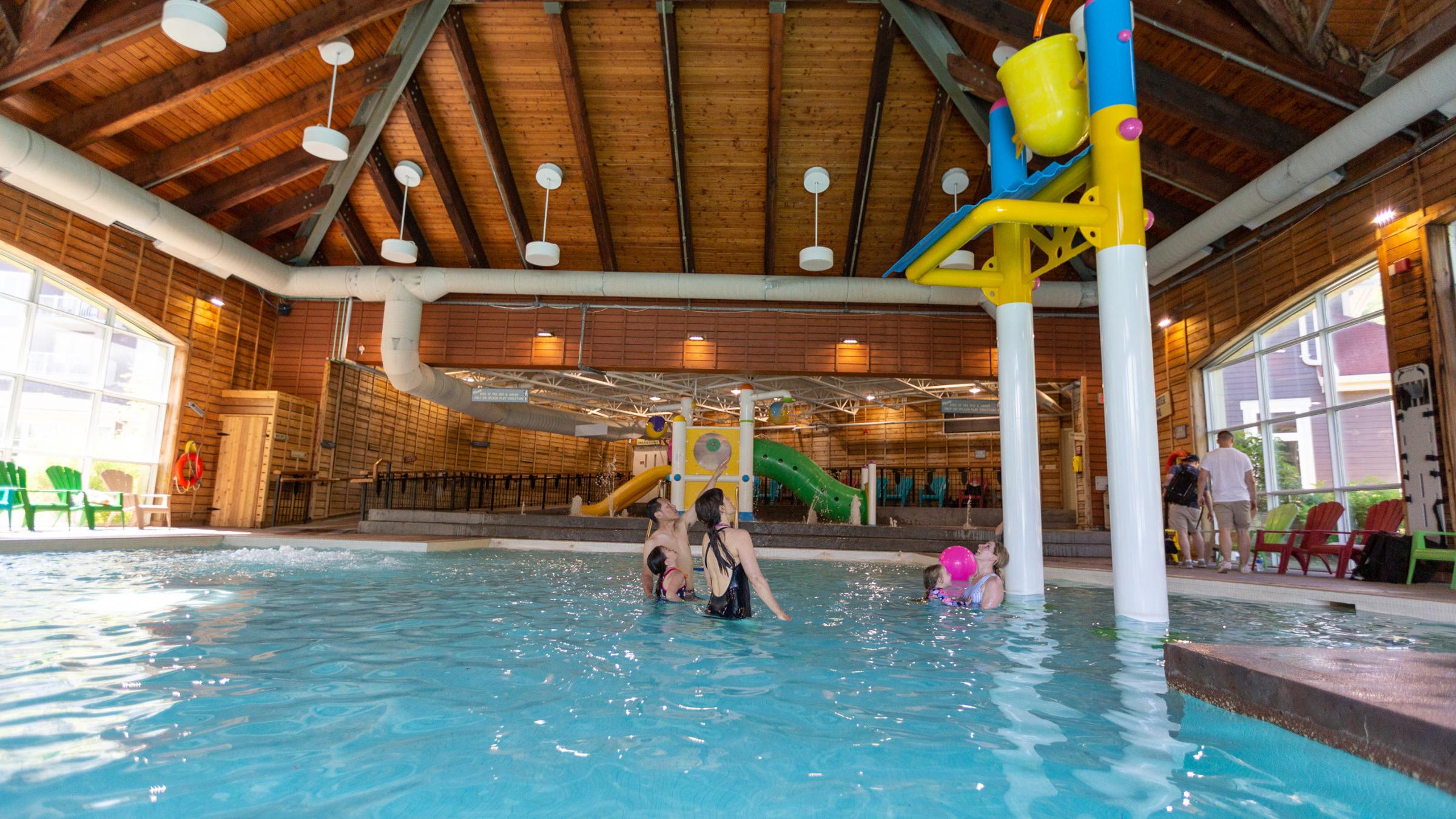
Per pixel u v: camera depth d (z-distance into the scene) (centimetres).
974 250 1284
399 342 1252
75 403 1006
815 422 2431
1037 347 1328
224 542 925
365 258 1322
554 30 955
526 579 649
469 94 1041
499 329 1359
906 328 1353
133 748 192
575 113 1055
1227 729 228
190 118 1002
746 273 1359
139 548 818
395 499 1695
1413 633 430
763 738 214
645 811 160
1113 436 451
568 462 2609
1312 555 760
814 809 162
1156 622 436
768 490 2244
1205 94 848
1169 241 1011
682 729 221
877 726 227
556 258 1041
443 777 178
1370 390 811
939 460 2219
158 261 1110
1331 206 841
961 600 534
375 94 1047
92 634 340
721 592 447
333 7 880
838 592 616
